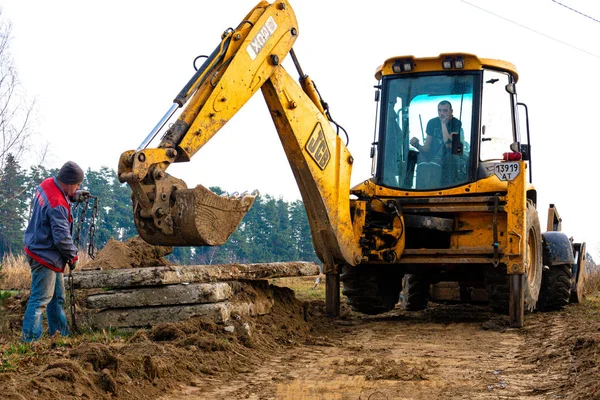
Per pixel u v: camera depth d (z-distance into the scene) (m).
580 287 12.85
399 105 9.91
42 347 6.03
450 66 9.62
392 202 9.47
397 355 7.00
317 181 8.58
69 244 6.70
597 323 8.65
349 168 9.20
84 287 7.35
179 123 6.70
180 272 7.21
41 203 6.72
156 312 7.18
